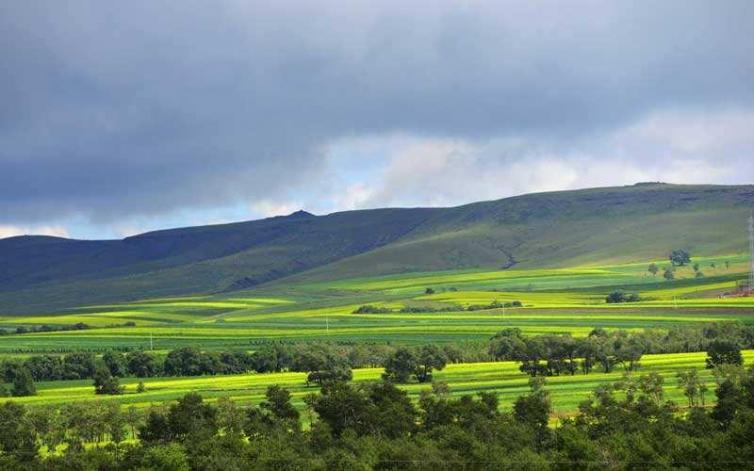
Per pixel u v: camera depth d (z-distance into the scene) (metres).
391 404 138.88
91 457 123.69
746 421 107.44
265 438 132.50
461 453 115.44
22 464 125.62
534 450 121.38
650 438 113.75
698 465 102.50
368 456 116.81
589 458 107.69
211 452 121.06
